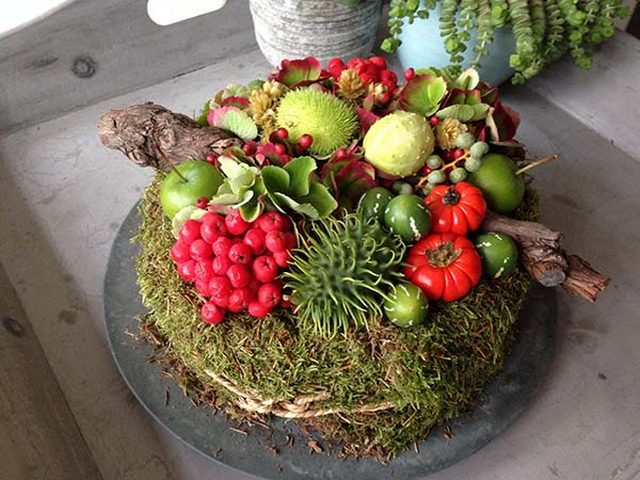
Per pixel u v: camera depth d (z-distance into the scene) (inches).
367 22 46.1
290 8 44.2
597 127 48.1
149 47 51.5
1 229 43.4
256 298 29.0
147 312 36.6
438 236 29.8
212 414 33.3
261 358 28.9
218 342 29.3
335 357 28.6
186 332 30.1
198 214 29.6
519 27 38.1
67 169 46.7
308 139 31.2
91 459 34.2
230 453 32.2
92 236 43.3
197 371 32.4
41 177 46.3
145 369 34.6
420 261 29.3
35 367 36.2
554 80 49.4
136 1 49.5
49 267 41.7
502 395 34.4
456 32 38.7
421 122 31.0
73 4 48.0
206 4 37.6
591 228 43.3
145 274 32.2
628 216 43.9
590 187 45.2
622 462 34.7
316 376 28.7
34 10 47.6
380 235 29.0
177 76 52.9
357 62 35.2
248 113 33.4
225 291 28.3
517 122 35.9
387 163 31.0
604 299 40.2
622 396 36.8
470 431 33.2
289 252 28.4
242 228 28.5
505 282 31.1
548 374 37.3
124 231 39.9
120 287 37.6
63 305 40.0
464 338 29.8
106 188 45.8
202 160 32.5
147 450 34.9
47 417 33.7
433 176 31.5
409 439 32.4
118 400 36.4
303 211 28.9
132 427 35.6
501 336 31.1
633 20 61.3
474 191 30.4
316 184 29.8
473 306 30.0
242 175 28.9
